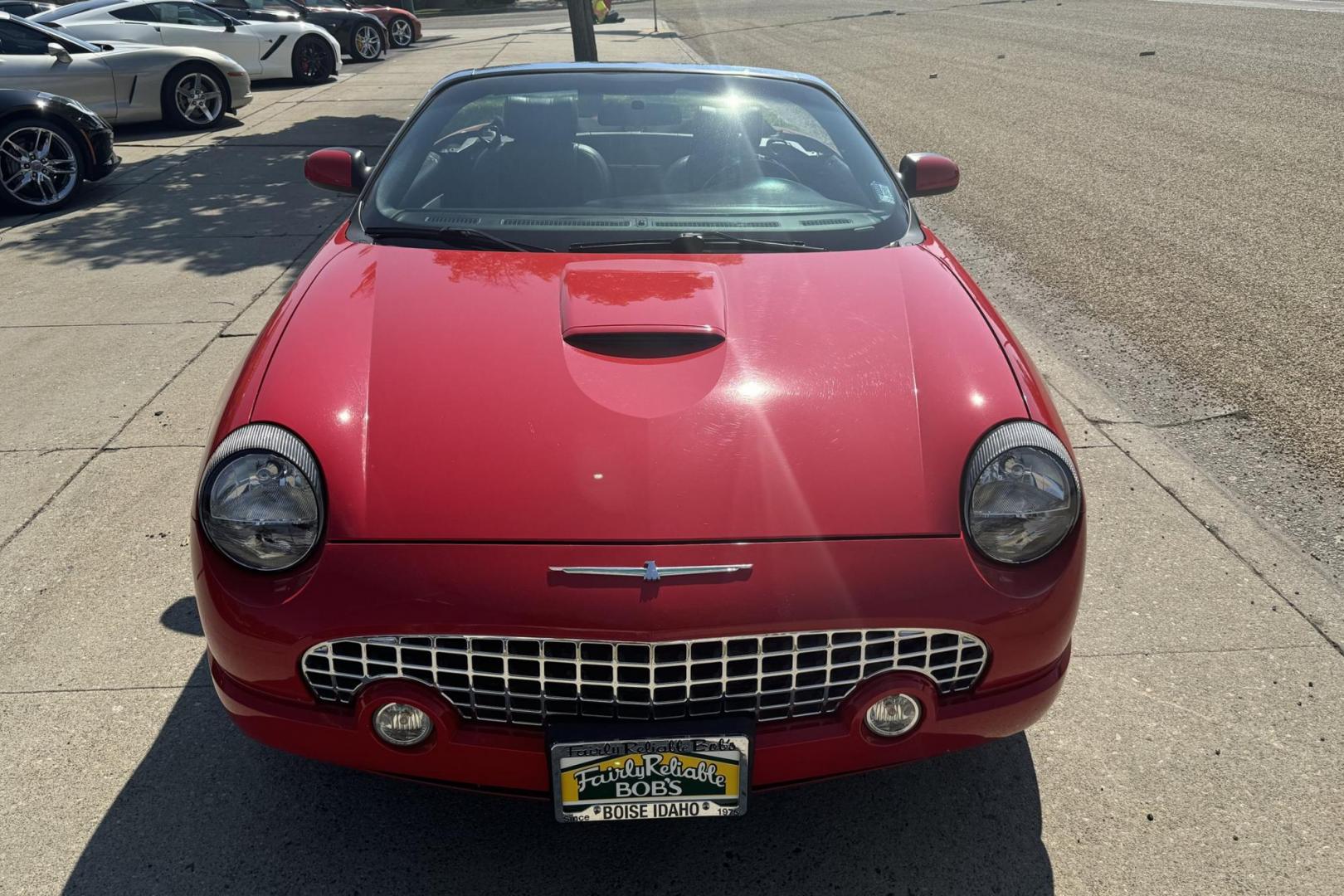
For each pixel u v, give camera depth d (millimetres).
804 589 1860
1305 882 2139
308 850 2229
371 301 2418
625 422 2037
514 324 2316
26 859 2180
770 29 22562
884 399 2127
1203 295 5551
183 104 10820
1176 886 2135
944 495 1981
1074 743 2529
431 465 1972
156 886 2129
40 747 2494
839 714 1962
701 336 2273
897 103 11875
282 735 1987
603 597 1826
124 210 7641
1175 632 2918
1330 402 4293
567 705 1910
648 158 3064
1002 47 17109
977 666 1999
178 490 3682
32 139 7551
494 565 1852
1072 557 2016
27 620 2969
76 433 4105
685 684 1885
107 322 5328
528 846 2252
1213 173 8242
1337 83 12102
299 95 13477
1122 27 18969
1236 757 2475
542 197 2916
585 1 11656
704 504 1916
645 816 1952
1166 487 3662
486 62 16969
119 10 12695
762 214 2885
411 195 2953
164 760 2469
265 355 2246
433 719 1914
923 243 2885
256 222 7277
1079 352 4828
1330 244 6375
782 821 2330
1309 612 3000
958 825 2301
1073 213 7219
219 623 1939
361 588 1863
